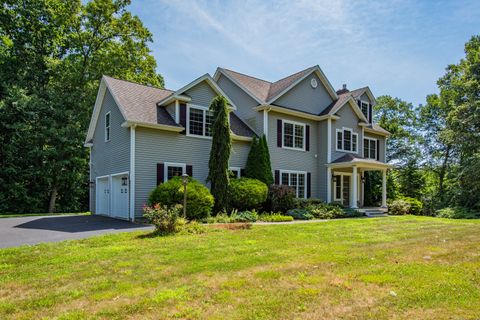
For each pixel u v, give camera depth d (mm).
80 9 25438
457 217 19047
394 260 6047
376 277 4895
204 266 5574
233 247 7270
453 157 29875
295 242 7977
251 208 15461
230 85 20328
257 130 18188
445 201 23125
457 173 21828
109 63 25234
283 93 18375
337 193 20688
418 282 4672
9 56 23297
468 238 8734
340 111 20641
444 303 3879
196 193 12367
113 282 4770
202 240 8172
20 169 22047
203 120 15914
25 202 22203
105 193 17219
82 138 23531
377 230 10375
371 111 23844
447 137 22859
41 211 23594
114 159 15531
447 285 4531
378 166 19328
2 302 4039
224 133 14398
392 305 3832
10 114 21250
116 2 25688
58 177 22609
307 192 19578
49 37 24625
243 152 17469
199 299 4035
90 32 25578
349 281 4730
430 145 32406
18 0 23562
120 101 14500
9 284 4758
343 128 20750
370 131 23625
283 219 14047
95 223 12555
